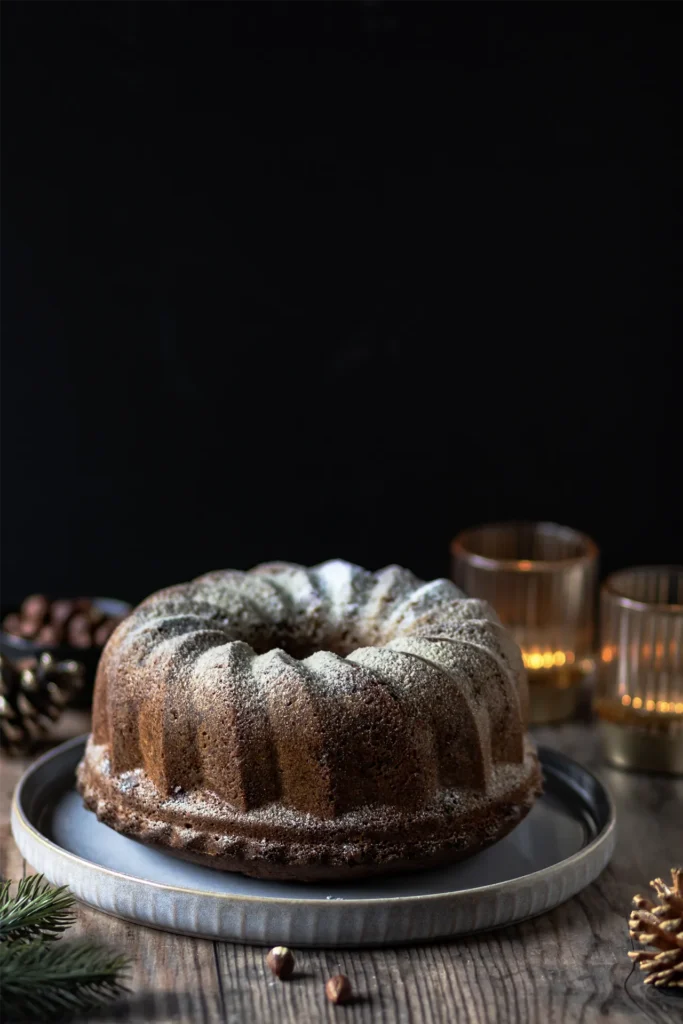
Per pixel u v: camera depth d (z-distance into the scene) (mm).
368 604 1235
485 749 1074
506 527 1658
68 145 1919
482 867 1124
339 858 1005
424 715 1036
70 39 1887
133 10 1880
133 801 1073
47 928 994
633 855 1206
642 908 988
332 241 1963
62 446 2033
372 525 2088
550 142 1930
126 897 1025
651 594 1496
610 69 1904
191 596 1222
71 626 1544
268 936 1003
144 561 2096
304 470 2062
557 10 1891
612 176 1939
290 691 1023
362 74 1905
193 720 1047
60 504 2061
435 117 1921
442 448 2053
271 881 1064
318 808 1015
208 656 1070
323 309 1990
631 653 1405
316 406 2033
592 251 1967
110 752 1118
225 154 1929
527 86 1912
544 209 1952
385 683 1032
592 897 1119
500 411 2035
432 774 1037
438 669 1066
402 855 1014
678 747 1395
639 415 2035
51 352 1991
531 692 1536
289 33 1893
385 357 2012
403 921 1002
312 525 2088
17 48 1886
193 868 1095
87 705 1536
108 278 1968
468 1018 934
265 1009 939
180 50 1895
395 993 961
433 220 1956
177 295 1978
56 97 1903
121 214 1943
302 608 1229
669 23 1888
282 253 1967
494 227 1959
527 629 1541
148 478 2057
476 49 1900
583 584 1552
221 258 1966
